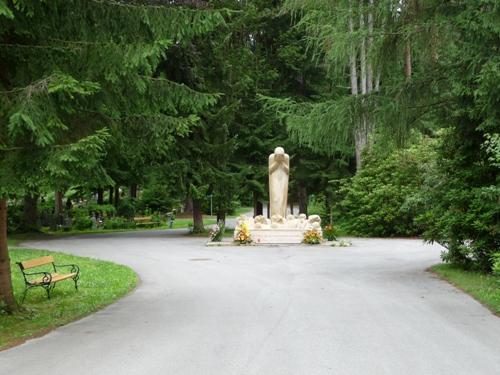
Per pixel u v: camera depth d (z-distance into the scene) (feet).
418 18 44.04
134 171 99.09
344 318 31.27
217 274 51.13
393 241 90.79
